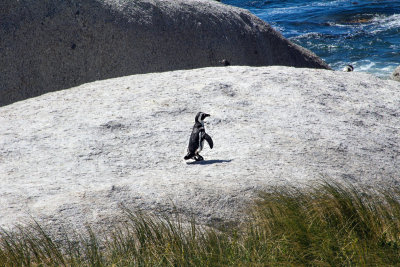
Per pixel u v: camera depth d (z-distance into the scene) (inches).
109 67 2345.0
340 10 6771.7
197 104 1646.2
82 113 1553.9
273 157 1262.3
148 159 1248.2
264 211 943.7
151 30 2500.0
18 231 842.8
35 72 2174.0
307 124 1549.0
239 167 1170.6
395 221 976.9
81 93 1784.0
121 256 776.9
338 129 1547.7
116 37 2386.8
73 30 2299.5
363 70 4163.4
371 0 7416.3
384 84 2197.3
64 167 1175.0
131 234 852.0
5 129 1422.2
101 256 778.2
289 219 888.9
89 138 1355.8
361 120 1670.8
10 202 952.9
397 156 1432.1
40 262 764.0
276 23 6235.2
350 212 967.0
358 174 1238.9
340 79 2124.8
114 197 974.4
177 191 1009.5
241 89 1820.9
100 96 1733.5
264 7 7691.9
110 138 1365.7
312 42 5157.5
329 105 1777.8
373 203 1048.2
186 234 850.1
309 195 1019.3
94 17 2363.4
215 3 3021.7
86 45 2310.5
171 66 2527.1
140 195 987.9
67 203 937.5
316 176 1159.0
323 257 798.5
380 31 5423.2
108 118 1493.6
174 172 1147.9
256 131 1445.6
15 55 2143.2
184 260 768.9
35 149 1282.0
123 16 2448.3
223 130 1450.5
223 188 1032.2
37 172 1140.5
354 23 5940.0
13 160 1216.2
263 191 1031.0
